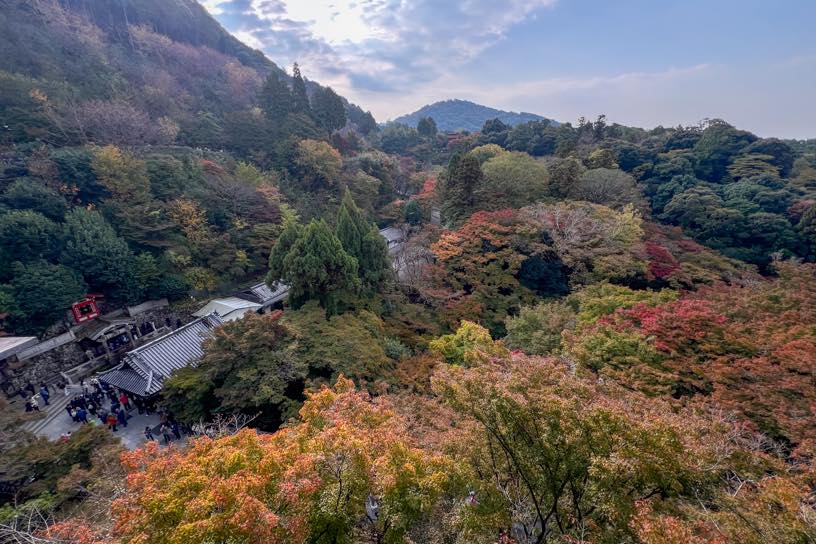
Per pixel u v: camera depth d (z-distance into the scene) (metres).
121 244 27.48
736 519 6.32
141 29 64.62
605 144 57.38
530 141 72.00
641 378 13.30
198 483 5.75
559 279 29.73
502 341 21.44
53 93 38.00
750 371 12.69
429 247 33.31
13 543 7.98
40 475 11.86
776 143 50.53
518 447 7.44
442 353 20.02
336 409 9.34
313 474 6.45
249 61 95.00
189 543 4.73
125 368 18.86
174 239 30.95
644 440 6.23
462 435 9.34
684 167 48.16
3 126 32.22
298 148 49.91
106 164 29.86
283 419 14.81
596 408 6.52
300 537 5.59
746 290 21.02
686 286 28.38
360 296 24.89
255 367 15.65
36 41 46.69
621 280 28.86
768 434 11.00
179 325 29.59
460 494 8.08
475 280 28.33
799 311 16.30
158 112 49.25
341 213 26.20
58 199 27.06
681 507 6.81
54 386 22.20
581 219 30.77
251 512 4.96
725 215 37.28
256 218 37.50
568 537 6.85
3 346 19.41
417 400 13.86
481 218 32.22
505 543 7.37
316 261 22.20
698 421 9.18
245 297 31.11
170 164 35.34
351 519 7.00
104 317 26.72
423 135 93.50
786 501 6.26
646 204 41.50
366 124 97.06
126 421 17.62
